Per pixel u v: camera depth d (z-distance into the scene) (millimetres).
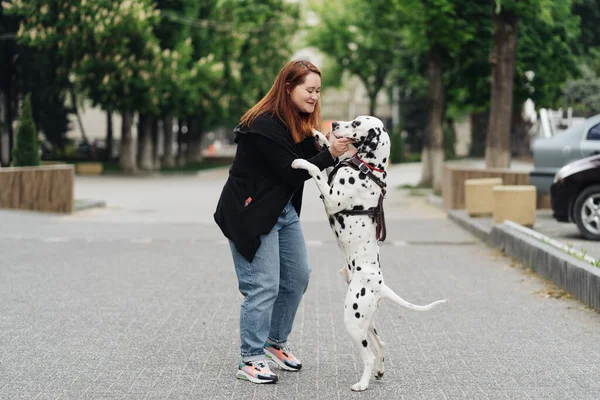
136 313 8273
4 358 6492
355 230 5660
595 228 13438
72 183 21719
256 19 34250
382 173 5715
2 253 12578
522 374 6145
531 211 15023
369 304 5648
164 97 42156
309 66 5840
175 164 58062
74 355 6609
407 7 24828
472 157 63375
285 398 5516
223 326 7723
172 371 6172
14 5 38625
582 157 16766
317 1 54344
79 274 10703
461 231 16641
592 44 31531
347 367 6340
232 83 49312
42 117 49625
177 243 14328
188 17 44719
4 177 21094
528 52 26891
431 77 29906
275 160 5742
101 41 39531
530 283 10242
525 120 55156
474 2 24938
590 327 7777
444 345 7066
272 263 5895
